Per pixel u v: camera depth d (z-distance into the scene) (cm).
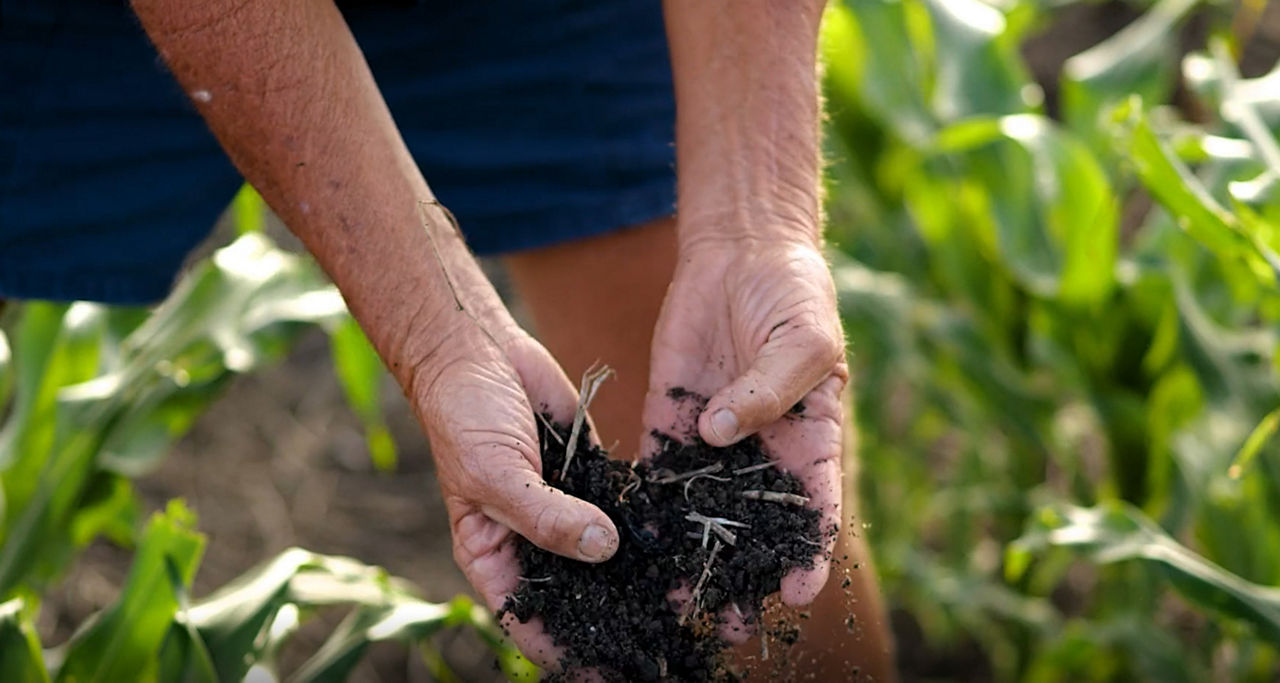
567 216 148
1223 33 204
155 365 165
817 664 135
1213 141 157
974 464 212
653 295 153
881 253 219
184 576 136
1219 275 185
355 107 100
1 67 136
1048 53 348
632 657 109
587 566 111
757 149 114
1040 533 149
